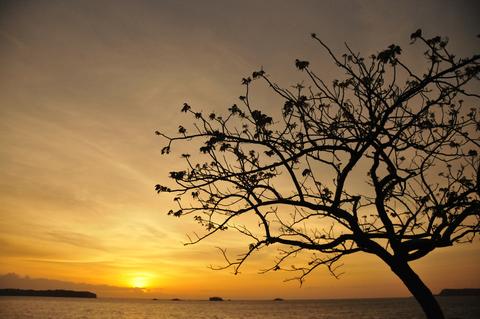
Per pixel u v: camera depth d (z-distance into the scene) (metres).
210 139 4.64
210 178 4.78
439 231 4.68
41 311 117.44
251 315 126.19
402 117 4.31
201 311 160.12
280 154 4.59
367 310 151.25
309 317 110.44
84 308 154.38
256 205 4.78
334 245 4.71
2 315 96.50
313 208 4.71
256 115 4.64
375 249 4.66
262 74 4.59
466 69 3.99
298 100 4.59
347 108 4.83
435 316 4.29
